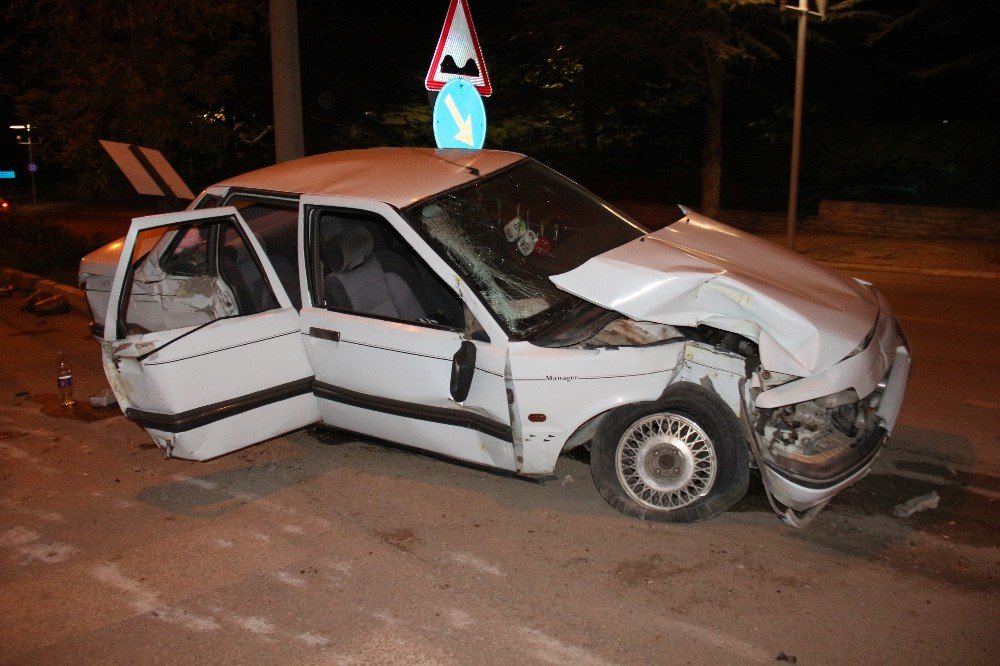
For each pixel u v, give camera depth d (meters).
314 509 4.84
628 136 23.19
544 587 3.97
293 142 8.24
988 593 3.87
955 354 7.68
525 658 3.46
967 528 4.45
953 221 15.31
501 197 5.27
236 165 28.31
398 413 4.83
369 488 5.08
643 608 3.78
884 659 3.41
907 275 12.92
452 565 4.19
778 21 16.42
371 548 4.38
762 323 4.24
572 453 4.88
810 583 3.96
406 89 26.39
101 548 4.48
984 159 16.70
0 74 11.98
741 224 17.92
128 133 10.37
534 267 4.95
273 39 8.03
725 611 3.75
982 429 5.79
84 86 9.98
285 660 3.51
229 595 4.00
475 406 4.54
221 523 4.71
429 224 4.82
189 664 3.51
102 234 14.61
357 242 5.38
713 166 16.70
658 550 4.27
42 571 4.27
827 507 4.68
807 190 19.27
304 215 5.08
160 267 5.52
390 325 4.75
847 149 18.25
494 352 4.37
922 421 5.95
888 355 4.46
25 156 38.00
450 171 5.34
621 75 17.78
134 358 4.59
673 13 14.91
